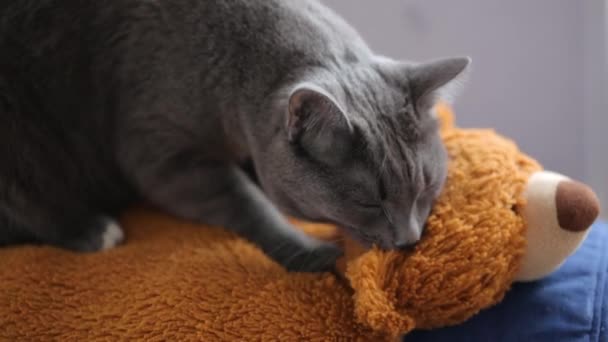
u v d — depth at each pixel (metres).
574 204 0.55
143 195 0.71
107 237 0.66
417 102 0.59
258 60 0.63
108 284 0.59
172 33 0.65
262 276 0.58
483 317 0.56
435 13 0.91
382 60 0.63
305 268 0.60
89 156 0.70
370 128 0.57
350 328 0.54
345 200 0.58
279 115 0.60
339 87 0.58
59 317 0.57
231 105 0.64
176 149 0.67
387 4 0.92
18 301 0.58
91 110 0.68
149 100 0.66
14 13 0.66
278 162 0.60
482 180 0.58
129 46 0.66
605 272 0.58
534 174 0.58
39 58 0.67
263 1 0.64
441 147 0.60
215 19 0.64
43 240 0.68
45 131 0.67
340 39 0.64
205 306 0.55
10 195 0.66
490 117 0.93
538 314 0.55
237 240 0.63
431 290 0.53
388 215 0.57
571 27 0.86
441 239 0.55
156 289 0.57
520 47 0.89
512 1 0.87
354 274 0.54
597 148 0.87
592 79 0.85
